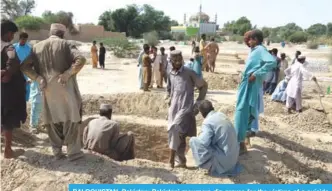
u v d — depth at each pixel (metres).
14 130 7.25
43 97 5.66
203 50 18.05
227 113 10.12
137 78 17.28
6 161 5.79
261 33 6.69
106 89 13.75
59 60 5.49
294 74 10.64
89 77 17.22
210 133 5.88
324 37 66.00
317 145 8.27
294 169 6.84
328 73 23.34
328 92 14.59
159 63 14.42
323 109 10.99
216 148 5.93
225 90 14.84
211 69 18.48
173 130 6.22
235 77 16.31
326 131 9.41
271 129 8.81
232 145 5.89
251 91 6.61
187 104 6.22
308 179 6.52
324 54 37.00
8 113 5.69
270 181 6.07
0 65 5.50
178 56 6.11
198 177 5.89
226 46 54.12
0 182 5.46
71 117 5.66
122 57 29.91
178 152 6.43
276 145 7.50
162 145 9.52
